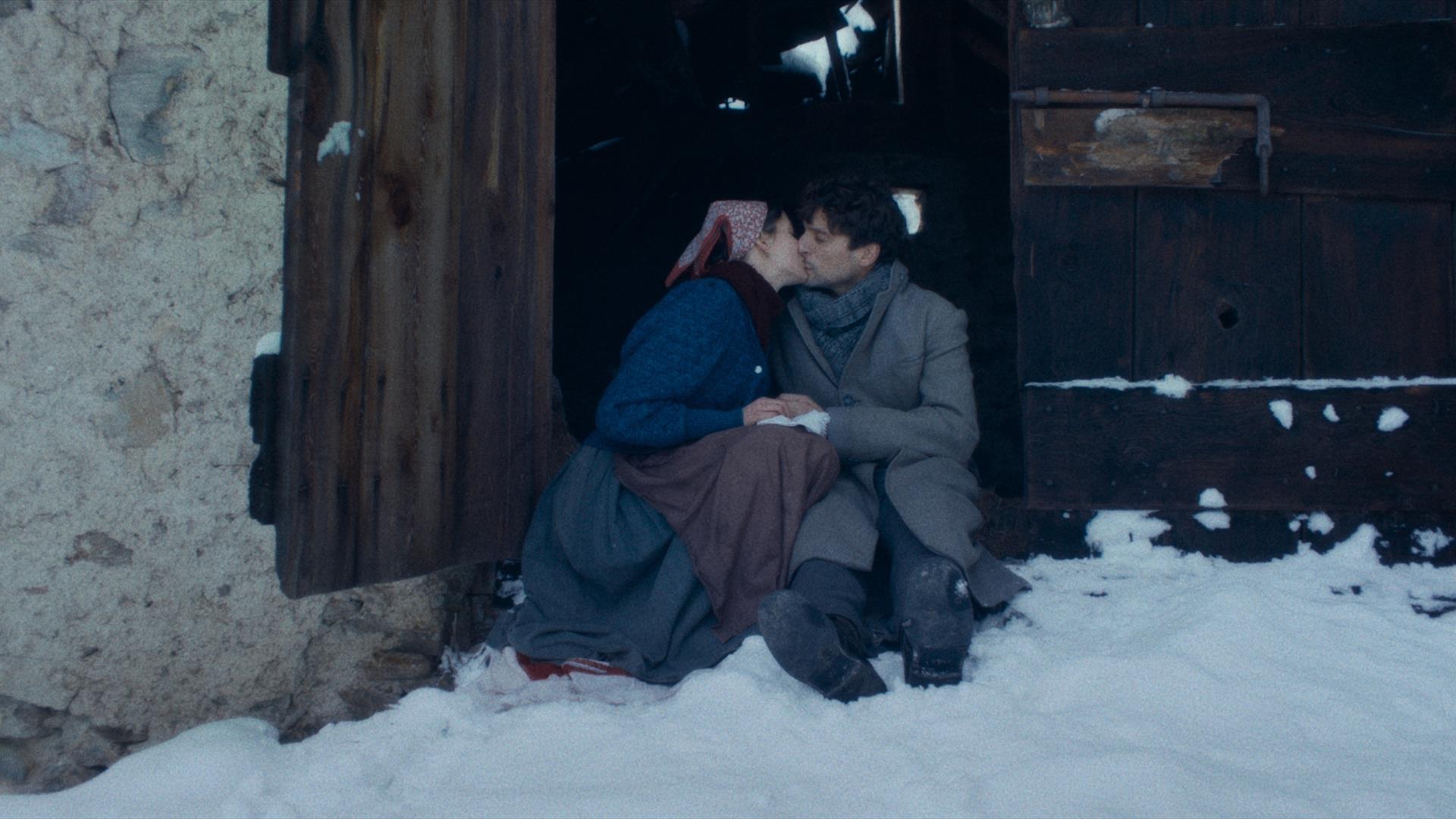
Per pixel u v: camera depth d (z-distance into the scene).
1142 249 2.82
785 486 2.15
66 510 1.96
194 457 2.07
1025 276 2.81
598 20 6.85
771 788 1.55
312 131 1.85
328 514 1.89
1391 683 1.94
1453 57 2.79
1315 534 2.75
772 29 8.19
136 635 2.03
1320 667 2.00
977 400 7.95
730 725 1.80
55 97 1.96
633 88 7.74
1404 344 2.80
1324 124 2.80
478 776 1.70
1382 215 2.82
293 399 1.81
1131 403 2.77
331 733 1.96
